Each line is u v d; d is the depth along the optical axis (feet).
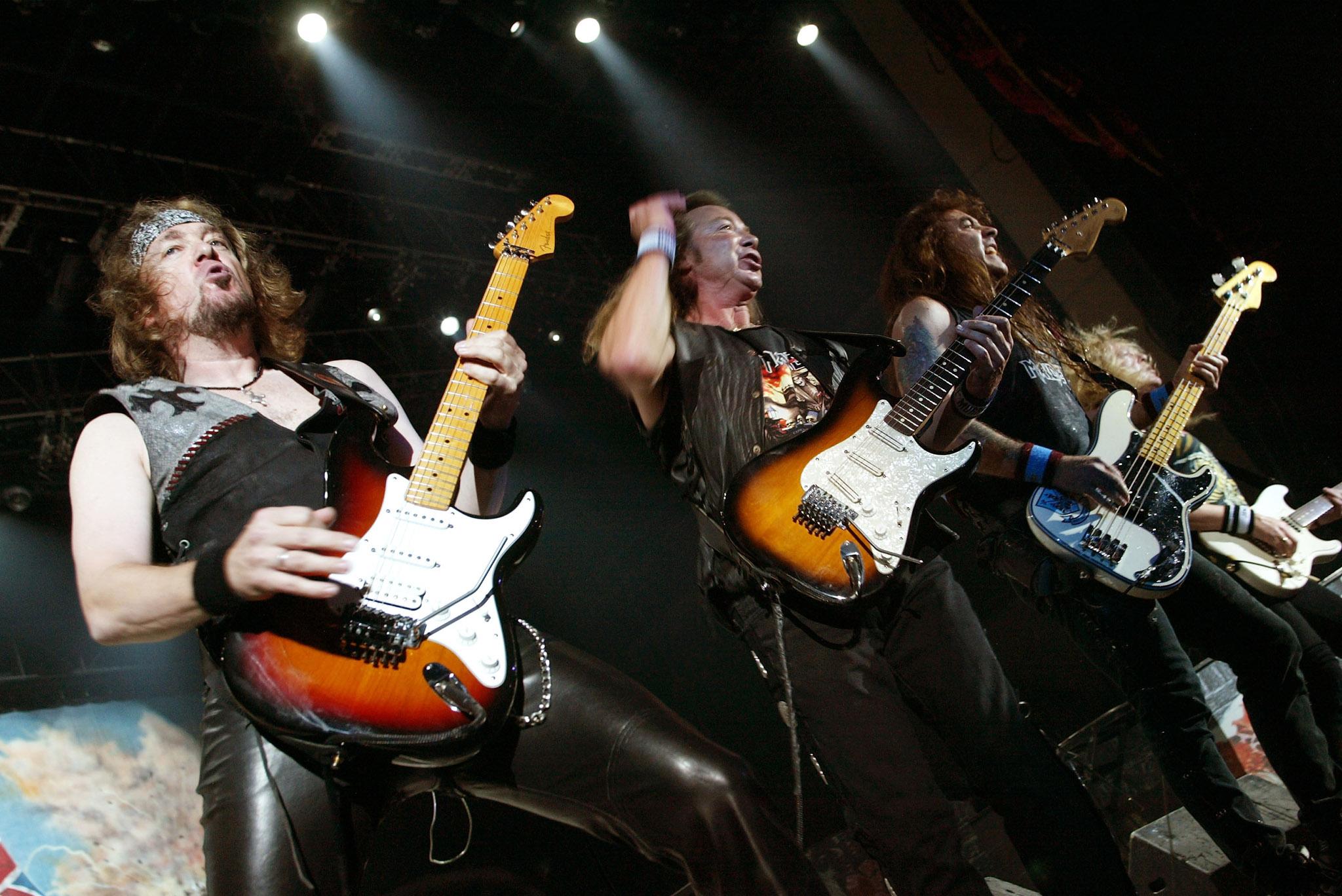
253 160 30.76
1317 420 22.95
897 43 25.52
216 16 25.55
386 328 36.17
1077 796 7.63
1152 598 9.27
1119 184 24.67
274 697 5.63
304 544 5.43
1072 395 10.61
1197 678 9.23
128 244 7.69
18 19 24.26
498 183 34.76
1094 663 9.82
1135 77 24.04
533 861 26.14
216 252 7.61
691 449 8.25
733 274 9.66
